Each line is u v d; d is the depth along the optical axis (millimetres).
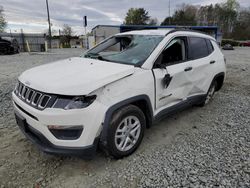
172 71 3236
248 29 69562
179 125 3822
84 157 2504
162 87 3090
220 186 2258
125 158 2779
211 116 4250
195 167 2584
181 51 3613
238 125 3818
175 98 3453
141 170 2543
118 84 2494
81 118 2232
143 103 2893
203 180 2350
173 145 3125
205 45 4355
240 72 9680
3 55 17922
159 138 3334
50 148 2326
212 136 3404
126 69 2664
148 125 3082
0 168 2545
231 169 2537
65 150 2295
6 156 2777
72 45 49500
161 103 3164
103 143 2445
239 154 2863
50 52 23094
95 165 2637
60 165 2629
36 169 2551
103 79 2383
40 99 2314
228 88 6586
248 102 5141
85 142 2311
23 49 26516
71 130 2252
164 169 2557
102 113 2332
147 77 2828
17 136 3293
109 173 2494
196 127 3744
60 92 2217
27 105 2428
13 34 26094
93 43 25906
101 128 2385
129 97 2584
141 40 3498
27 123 2520
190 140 3277
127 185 2301
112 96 2426
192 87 3859
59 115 2189
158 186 2279
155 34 3523
